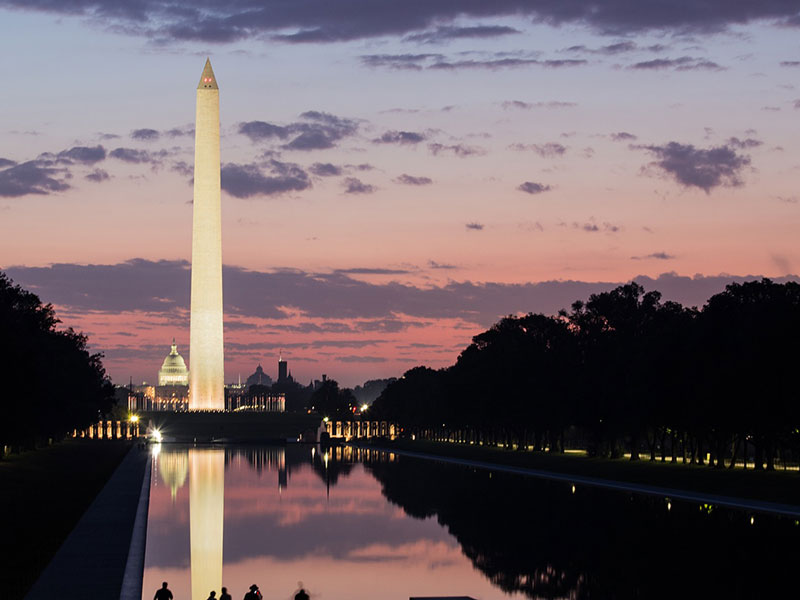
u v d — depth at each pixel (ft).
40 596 172.96
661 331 494.18
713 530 284.20
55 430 603.67
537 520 319.88
